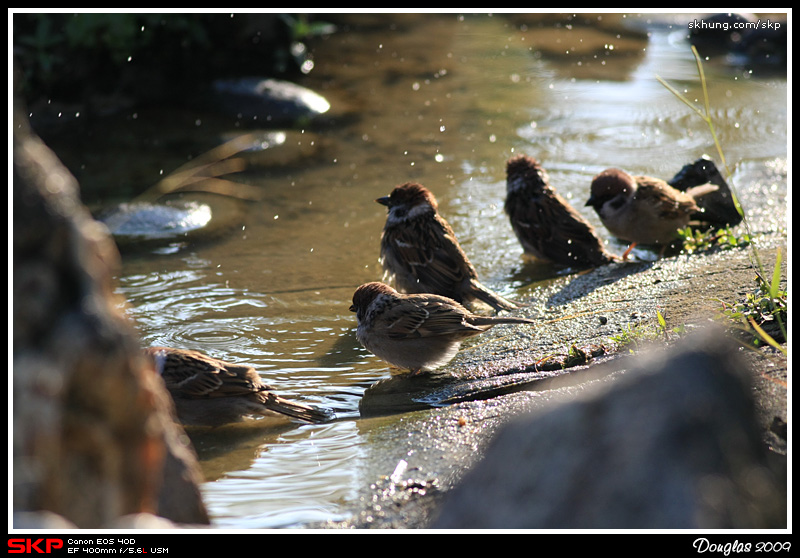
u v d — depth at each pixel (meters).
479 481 4.39
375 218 14.65
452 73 23.25
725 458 3.92
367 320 9.57
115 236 13.79
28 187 3.90
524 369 8.94
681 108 19.97
